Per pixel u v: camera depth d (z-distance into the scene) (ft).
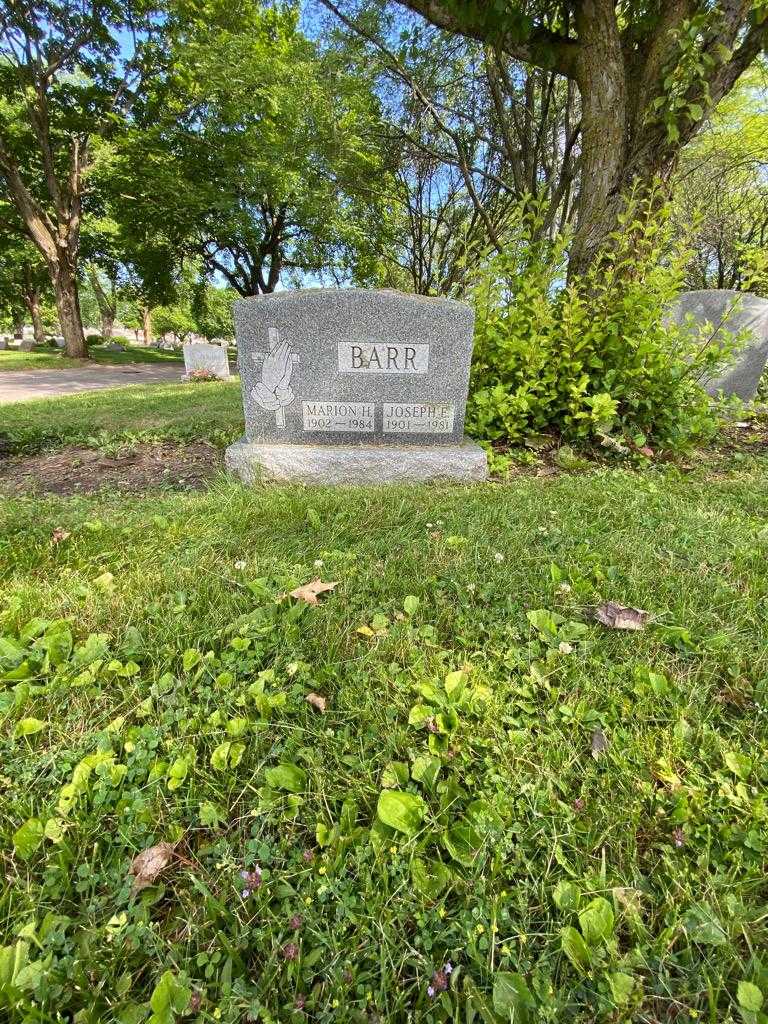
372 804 4.21
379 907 3.47
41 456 14.73
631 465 13.08
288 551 8.07
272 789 4.26
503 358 13.89
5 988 3.02
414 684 5.28
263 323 11.64
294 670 5.45
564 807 4.09
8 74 52.49
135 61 55.52
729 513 9.59
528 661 5.62
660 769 4.45
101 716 4.95
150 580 7.04
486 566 7.42
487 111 37.76
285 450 12.09
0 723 4.81
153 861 3.77
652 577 7.06
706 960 3.24
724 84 13.60
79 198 63.46
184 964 3.27
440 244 59.36
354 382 12.04
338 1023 2.98
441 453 12.14
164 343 187.32
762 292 21.70
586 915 3.39
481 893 3.56
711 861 3.80
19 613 6.29
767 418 17.92
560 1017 3.03
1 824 4.02
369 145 45.57
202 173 61.77
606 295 13.48
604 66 14.24
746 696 5.22
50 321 151.33
